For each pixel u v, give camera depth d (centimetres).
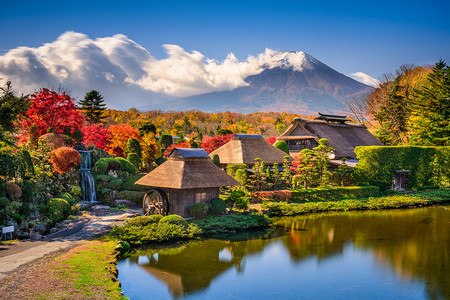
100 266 1930
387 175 5209
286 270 2238
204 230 2972
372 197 4681
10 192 2552
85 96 8125
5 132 3114
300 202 4262
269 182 5097
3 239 2338
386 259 2469
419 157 5522
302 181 4847
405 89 8156
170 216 2897
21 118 3400
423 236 3072
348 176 5253
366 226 3434
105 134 5372
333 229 3303
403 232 3206
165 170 3359
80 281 1672
